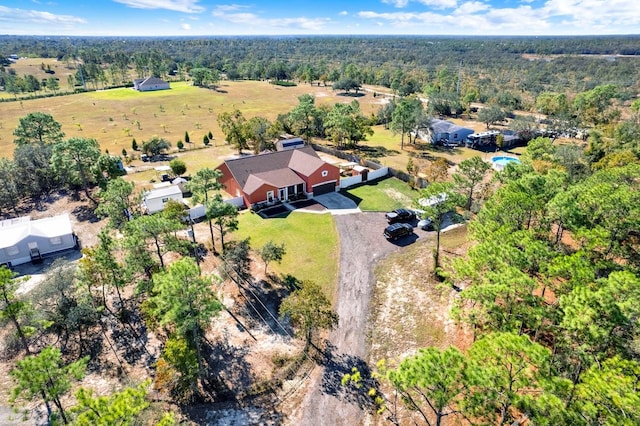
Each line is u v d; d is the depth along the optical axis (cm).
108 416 1437
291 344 2678
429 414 2108
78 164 4925
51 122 6469
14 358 2605
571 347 1844
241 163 5156
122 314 2966
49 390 1773
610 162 4531
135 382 2381
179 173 5778
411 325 2778
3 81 16112
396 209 4622
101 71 17238
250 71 19762
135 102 12650
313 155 5538
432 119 8269
